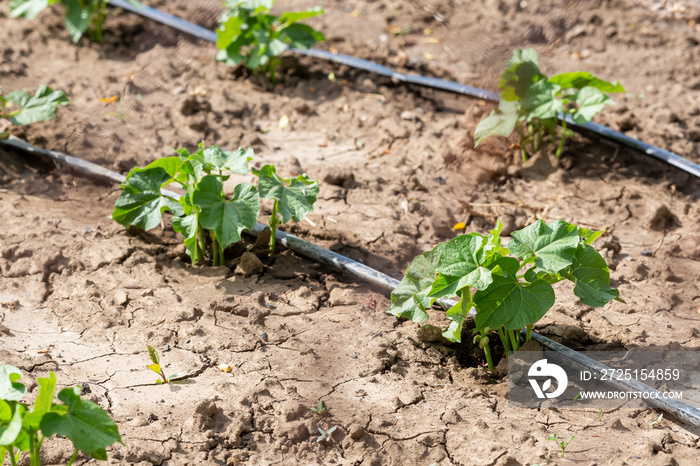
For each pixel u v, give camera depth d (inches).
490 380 135.0
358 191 195.9
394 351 139.3
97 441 94.5
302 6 307.4
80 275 158.2
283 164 206.4
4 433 90.2
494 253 125.1
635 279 163.5
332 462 115.3
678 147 214.4
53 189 191.9
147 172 158.6
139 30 283.7
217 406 124.5
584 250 128.8
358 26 293.7
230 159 155.1
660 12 303.1
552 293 124.0
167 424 120.6
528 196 196.7
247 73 256.2
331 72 258.8
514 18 297.1
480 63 265.3
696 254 171.5
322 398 127.7
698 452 116.7
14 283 155.3
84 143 209.5
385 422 122.3
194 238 151.8
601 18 296.8
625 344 142.7
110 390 127.9
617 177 204.4
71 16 259.9
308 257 167.5
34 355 135.2
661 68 260.5
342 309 151.8
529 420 124.2
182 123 223.3
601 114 230.7
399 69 261.4
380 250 172.7
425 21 298.4
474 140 213.2
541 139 218.7
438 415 124.8
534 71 196.1
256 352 138.3
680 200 194.5
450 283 122.4
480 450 116.6
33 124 216.7
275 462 115.0
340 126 228.5
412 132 224.5
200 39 279.1
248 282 158.7
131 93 239.6
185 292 154.5
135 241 171.3
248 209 150.1
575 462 114.3
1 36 271.7
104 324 144.0
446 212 188.5
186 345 139.5
